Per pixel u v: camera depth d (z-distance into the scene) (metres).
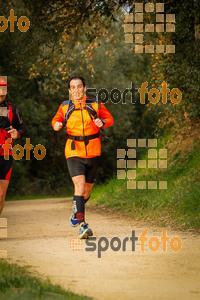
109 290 4.47
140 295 4.30
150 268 5.47
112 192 15.23
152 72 13.27
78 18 14.10
